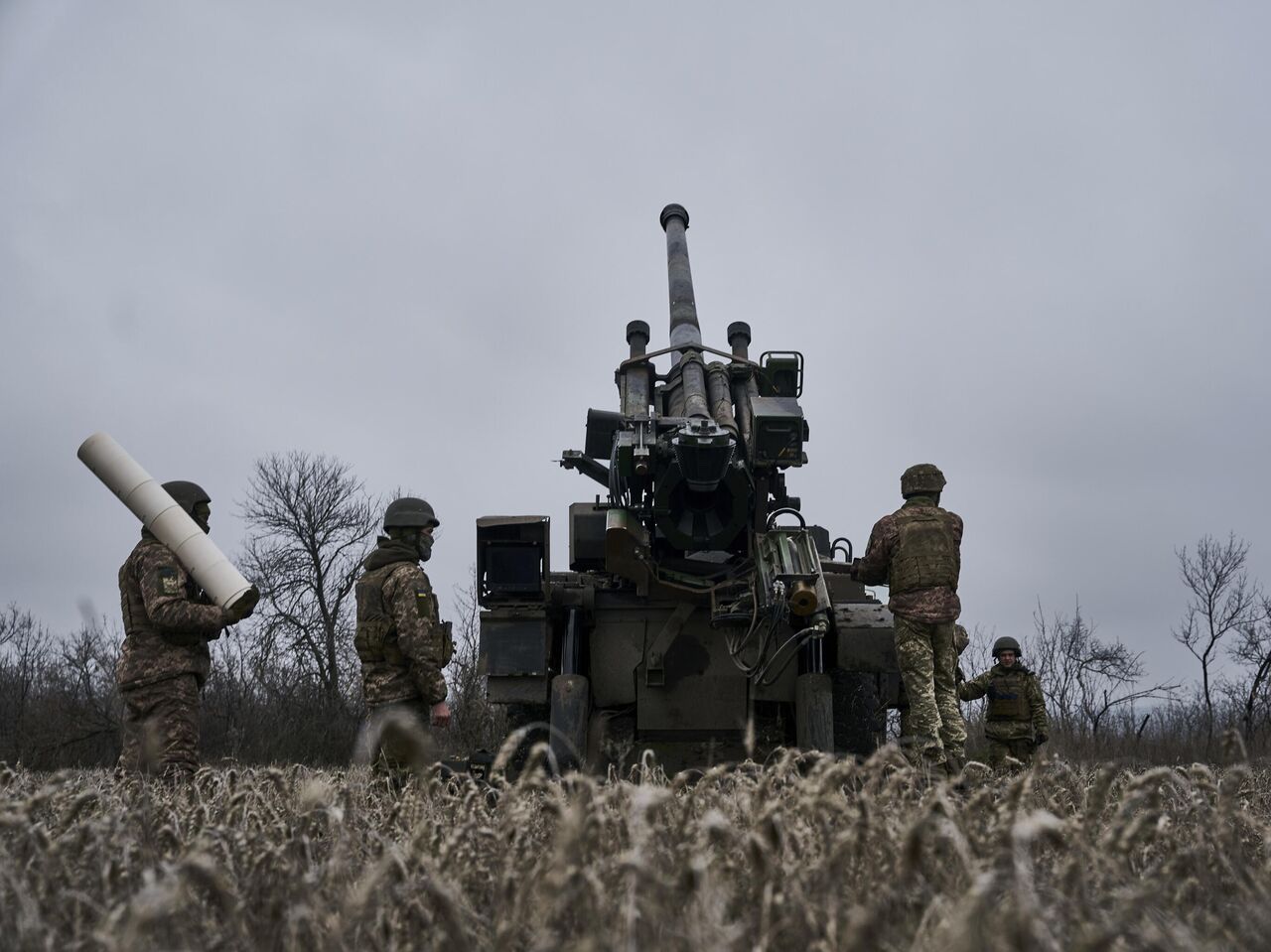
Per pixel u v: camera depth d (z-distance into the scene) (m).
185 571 6.56
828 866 2.42
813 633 8.22
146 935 2.06
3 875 2.42
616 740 8.80
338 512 23.98
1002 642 11.81
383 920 2.43
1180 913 2.60
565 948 2.17
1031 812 3.41
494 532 8.55
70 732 16.81
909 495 8.09
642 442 8.36
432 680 6.66
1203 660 20.31
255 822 3.55
